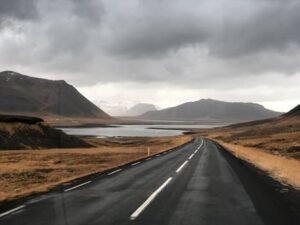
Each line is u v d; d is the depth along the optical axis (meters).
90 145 85.56
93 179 19.58
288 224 9.66
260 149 57.91
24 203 12.68
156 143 92.62
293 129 120.94
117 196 14.03
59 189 15.95
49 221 9.95
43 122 84.25
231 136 136.00
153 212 11.08
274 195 14.29
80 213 10.95
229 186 16.77
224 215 10.70
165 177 20.33
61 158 40.06
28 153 48.56
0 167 30.34
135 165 28.25
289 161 31.48
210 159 34.59
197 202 12.73
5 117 77.81
